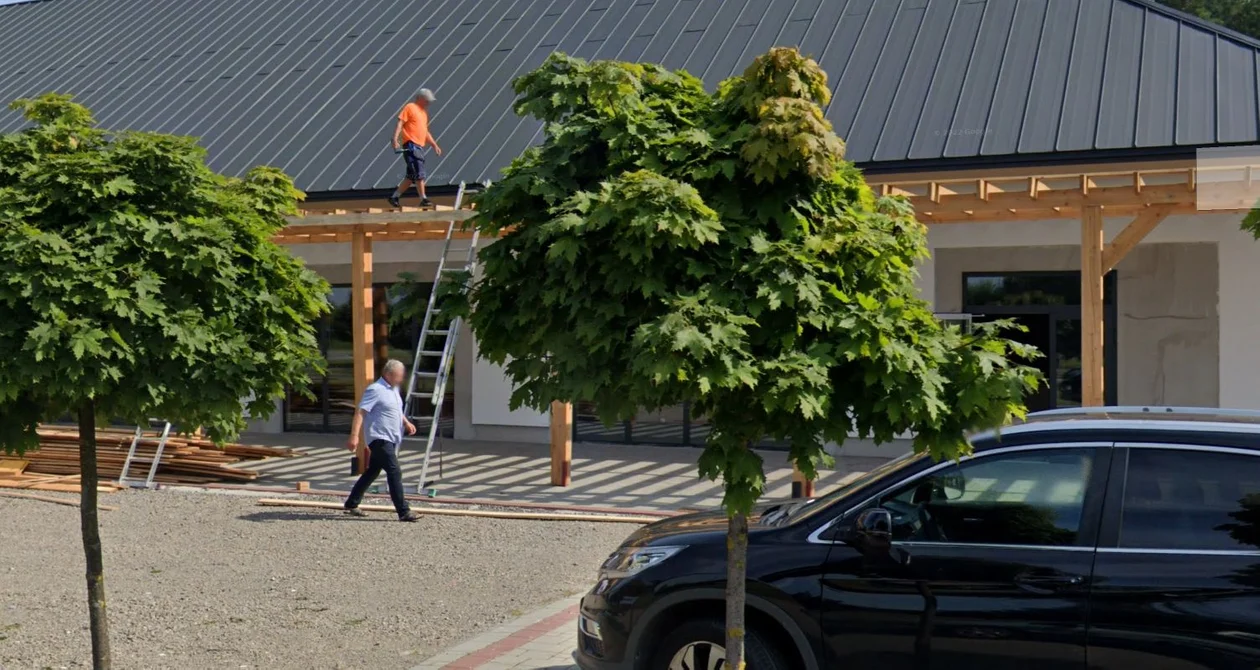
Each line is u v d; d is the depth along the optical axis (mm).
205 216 5285
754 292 3980
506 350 4488
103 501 12219
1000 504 4844
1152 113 12844
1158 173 11055
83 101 20688
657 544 5391
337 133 17500
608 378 3949
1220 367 13375
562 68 4445
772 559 5031
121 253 4973
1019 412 4152
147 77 21234
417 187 14578
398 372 11117
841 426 4105
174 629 7254
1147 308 13773
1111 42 14648
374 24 21281
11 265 4664
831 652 4891
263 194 5902
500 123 16672
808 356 3891
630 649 5258
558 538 10227
